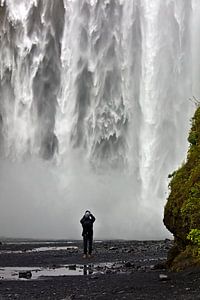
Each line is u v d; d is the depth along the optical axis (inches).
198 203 581.0
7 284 623.5
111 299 494.0
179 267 606.5
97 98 2037.4
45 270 766.5
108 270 741.3
